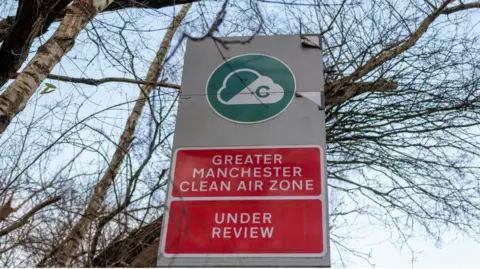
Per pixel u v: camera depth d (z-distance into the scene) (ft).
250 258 12.35
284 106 15.28
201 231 12.94
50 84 14.76
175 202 13.52
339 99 20.95
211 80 16.21
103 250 14.23
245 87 15.89
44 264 13.09
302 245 12.42
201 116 15.33
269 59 16.57
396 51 21.86
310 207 13.02
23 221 12.57
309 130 14.61
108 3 17.01
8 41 16.97
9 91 14.12
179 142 14.75
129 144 15.03
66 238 13.44
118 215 13.92
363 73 21.29
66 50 15.83
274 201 13.23
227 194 13.48
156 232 15.26
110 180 14.53
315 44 16.85
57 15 17.72
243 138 14.65
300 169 13.78
